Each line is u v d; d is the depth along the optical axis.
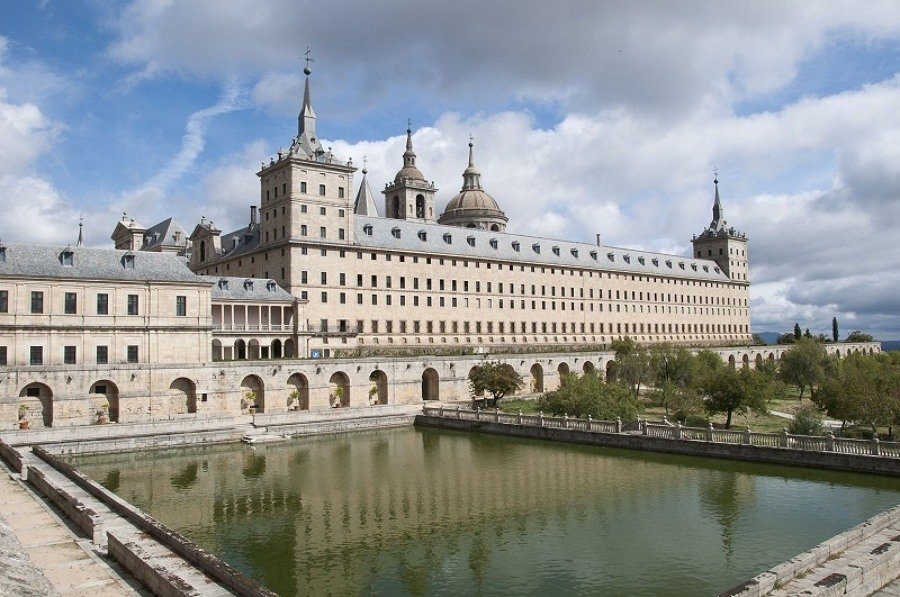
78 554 29.95
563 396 79.25
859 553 28.50
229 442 72.81
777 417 84.62
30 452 60.75
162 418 77.38
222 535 40.97
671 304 176.50
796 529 40.81
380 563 36.25
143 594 25.42
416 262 123.00
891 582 28.28
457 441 75.00
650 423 67.81
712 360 113.00
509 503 47.78
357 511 46.12
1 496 40.81
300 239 106.94
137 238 141.00
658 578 33.66
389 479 55.53
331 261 110.88
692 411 78.31
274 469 59.75
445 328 126.19
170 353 82.44
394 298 119.00
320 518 44.50
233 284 99.06
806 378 103.19
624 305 163.00
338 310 111.00
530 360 112.69
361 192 157.75
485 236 141.00
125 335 79.56
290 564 36.12
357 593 32.28
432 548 38.53
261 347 99.69
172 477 56.59
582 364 120.50
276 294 102.81
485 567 35.47
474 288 131.75
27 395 71.44
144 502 48.53
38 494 41.38
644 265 172.38
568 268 150.12
